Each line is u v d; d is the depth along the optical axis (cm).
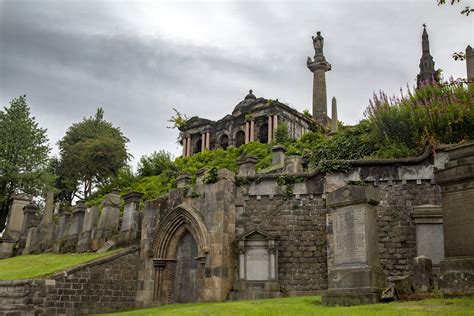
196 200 2358
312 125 5984
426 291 1401
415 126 2469
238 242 2197
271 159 3884
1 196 4834
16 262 3105
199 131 6638
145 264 2433
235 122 6334
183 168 4959
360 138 2764
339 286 1498
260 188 2292
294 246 2166
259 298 2070
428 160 2109
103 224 2955
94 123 6975
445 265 1341
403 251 2014
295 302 1559
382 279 1494
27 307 1967
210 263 2178
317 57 6222
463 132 2344
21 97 5409
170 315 1532
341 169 2192
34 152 5203
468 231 1339
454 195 1391
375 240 1533
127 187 4834
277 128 5322
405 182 2105
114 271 2345
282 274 2131
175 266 2394
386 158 2303
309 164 2903
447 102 2472
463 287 1286
